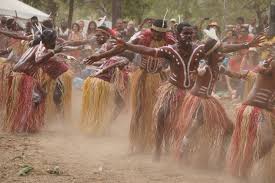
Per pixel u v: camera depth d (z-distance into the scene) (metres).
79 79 33.97
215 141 15.67
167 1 62.25
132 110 17.61
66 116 22.11
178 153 15.85
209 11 56.56
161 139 16.42
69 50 22.03
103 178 14.43
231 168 14.27
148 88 17.41
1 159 16.31
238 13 53.94
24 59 20.94
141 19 69.25
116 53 15.58
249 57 25.84
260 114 13.95
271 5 23.34
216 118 15.53
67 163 16.05
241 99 30.80
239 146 14.09
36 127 20.98
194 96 15.68
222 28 52.50
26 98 20.81
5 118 21.20
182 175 15.10
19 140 19.42
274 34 22.36
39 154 17.16
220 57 15.73
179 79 16.38
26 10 49.72
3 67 22.39
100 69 20.75
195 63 16.30
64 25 41.16
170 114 16.25
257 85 14.26
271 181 14.07
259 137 13.82
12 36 22.95
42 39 20.64
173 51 16.14
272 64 13.92
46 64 21.80
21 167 15.30
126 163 16.33
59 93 21.88
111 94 20.53
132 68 21.30
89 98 20.47
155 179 14.56
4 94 21.83
